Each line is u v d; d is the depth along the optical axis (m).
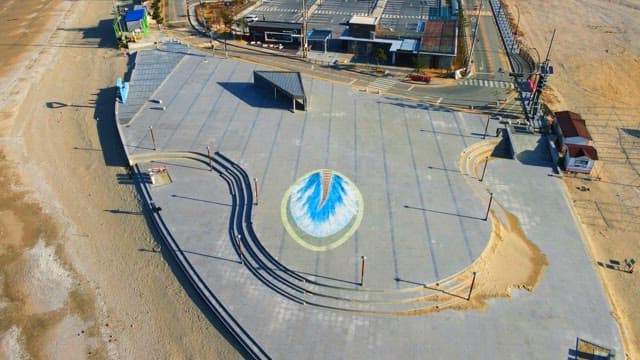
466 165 60.00
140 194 56.03
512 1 120.00
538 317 41.66
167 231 49.72
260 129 65.12
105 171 60.31
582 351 38.97
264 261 45.91
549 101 75.69
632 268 47.09
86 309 43.66
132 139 63.09
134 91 74.19
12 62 89.19
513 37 98.75
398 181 56.09
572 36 99.81
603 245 49.81
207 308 42.88
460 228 49.75
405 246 47.44
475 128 67.31
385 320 41.06
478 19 100.62
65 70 85.81
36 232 51.97
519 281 45.03
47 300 44.56
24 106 75.12
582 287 44.66
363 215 51.00
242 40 97.50
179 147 61.53
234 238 48.91
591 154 58.66
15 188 58.31
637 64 87.62
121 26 97.50
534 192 56.34
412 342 39.34
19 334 41.75
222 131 64.50
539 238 49.88
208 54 88.81
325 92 75.69
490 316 41.59
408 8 115.06
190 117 67.69
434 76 82.94
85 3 119.69
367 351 38.62
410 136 64.94
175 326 41.69
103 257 48.72
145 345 40.44
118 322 42.44
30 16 111.19
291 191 53.81
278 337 39.62
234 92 74.56
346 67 86.50
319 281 43.75
